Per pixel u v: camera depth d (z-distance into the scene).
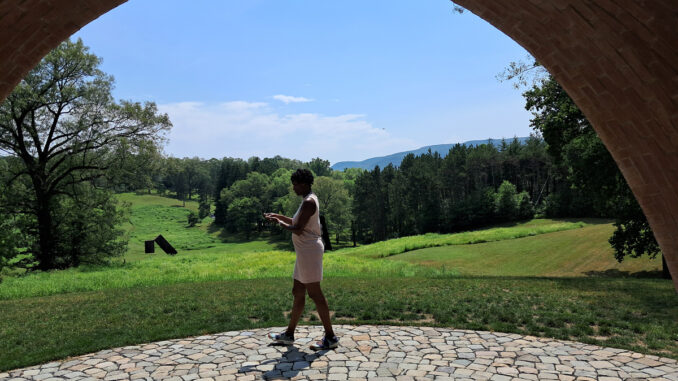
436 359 4.43
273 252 25.31
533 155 85.38
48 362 4.56
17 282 13.52
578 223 51.12
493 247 36.12
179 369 4.21
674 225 3.29
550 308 7.02
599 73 3.14
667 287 9.89
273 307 7.29
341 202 81.44
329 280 12.19
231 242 92.12
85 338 5.47
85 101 24.97
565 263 27.30
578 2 2.75
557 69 3.36
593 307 7.10
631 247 20.70
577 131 19.72
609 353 4.64
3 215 23.56
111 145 25.38
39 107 23.88
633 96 3.07
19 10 2.70
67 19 2.89
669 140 3.04
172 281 13.99
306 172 4.71
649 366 4.21
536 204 79.62
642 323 6.04
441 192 92.25
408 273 16.28
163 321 6.36
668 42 2.67
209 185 167.12
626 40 2.82
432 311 6.84
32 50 2.97
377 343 5.03
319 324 6.02
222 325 6.01
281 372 4.06
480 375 3.95
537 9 2.98
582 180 20.70
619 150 3.40
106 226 28.88
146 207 141.00
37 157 25.52
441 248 38.66
